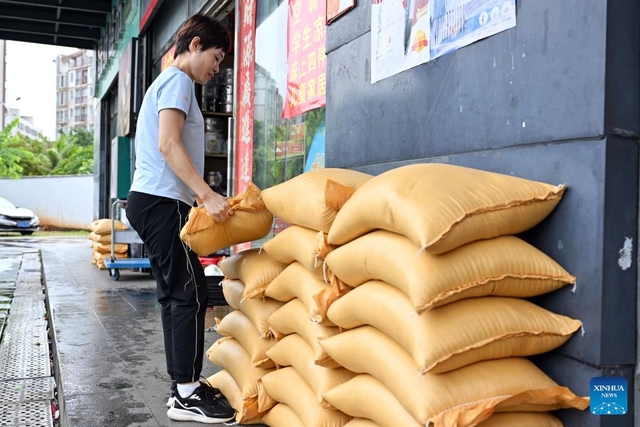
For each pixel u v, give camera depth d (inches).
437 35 86.7
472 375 58.5
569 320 61.6
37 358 152.9
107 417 92.0
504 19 72.5
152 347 139.1
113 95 524.4
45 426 107.0
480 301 60.6
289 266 85.2
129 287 248.5
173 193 91.6
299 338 84.1
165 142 88.0
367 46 108.7
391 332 62.5
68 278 279.1
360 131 111.3
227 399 98.5
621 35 59.3
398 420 61.9
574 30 62.2
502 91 73.0
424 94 90.3
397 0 98.0
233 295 99.6
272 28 181.6
